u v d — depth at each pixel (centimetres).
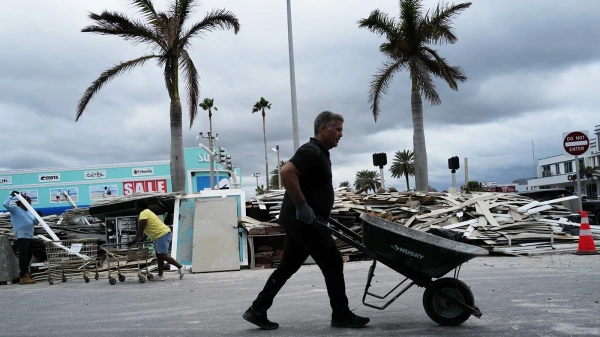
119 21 1784
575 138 1272
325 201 502
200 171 4553
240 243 1263
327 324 530
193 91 1852
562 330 466
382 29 2108
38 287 1049
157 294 839
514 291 691
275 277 519
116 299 802
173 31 1802
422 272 493
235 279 1024
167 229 1069
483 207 1392
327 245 497
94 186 4550
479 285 762
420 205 1490
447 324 498
